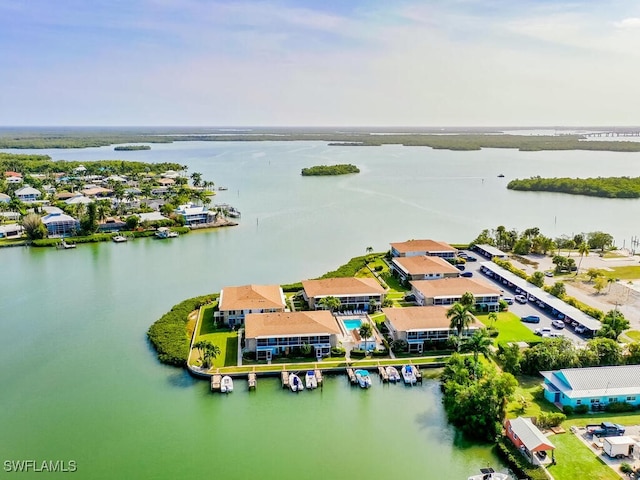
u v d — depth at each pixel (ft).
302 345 306.76
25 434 234.38
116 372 289.94
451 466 214.90
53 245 584.40
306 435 236.22
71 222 628.28
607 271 468.75
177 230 641.81
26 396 265.54
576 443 221.66
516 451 216.54
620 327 319.06
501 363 296.51
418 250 482.28
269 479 205.77
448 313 305.73
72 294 417.90
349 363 297.94
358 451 224.53
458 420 241.96
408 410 257.14
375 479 205.98
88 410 253.44
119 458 218.79
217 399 265.13
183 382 280.31
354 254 536.83
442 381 279.49
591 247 550.36
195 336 331.57
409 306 380.58
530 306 387.96
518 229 645.10
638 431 230.07
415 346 315.78
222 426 242.58
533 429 220.02
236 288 372.17
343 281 385.70
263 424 245.04
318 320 320.29
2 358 305.32
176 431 238.07
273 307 345.72
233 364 294.87
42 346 321.11
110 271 485.15
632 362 287.07
